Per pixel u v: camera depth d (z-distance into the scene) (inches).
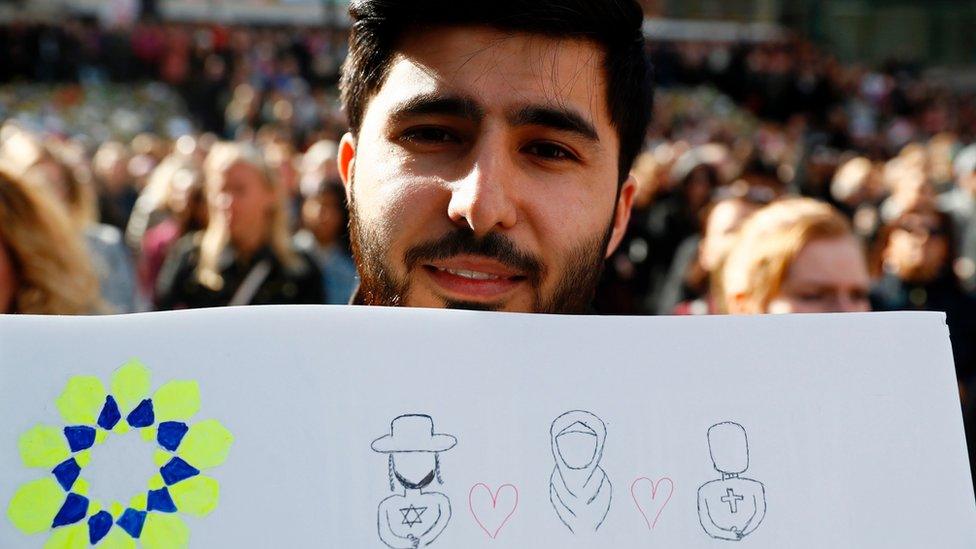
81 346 44.0
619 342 46.9
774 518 45.6
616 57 49.9
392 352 45.2
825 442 46.7
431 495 44.0
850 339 47.9
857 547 45.6
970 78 1111.6
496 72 46.7
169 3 997.2
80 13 941.8
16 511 42.0
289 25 959.0
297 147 477.1
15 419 42.8
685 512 45.4
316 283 143.9
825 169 316.5
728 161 214.1
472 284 47.0
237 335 44.7
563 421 45.6
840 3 1171.9
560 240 47.4
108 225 235.1
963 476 46.8
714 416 46.5
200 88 761.6
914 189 150.6
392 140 48.1
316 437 43.9
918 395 47.5
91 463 42.8
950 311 141.2
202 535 42.6
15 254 88.2
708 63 890.1
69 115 634.8
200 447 43.4
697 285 158.2
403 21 48.2
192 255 143.9
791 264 88.4
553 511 44.6
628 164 53.5
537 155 48.1
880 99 900.0
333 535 43.0
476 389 45.3
